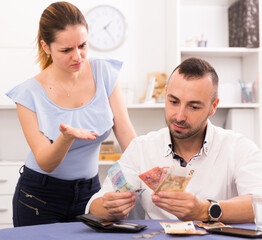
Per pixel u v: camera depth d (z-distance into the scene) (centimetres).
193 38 332
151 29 348
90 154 182
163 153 162
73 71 174
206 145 157
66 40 166
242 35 326
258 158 155
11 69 317
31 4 318
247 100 332
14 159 343
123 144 196
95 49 346
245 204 129
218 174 157
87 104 188
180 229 113
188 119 140
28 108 179
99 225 117
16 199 185
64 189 178
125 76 348
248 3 318
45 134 177
